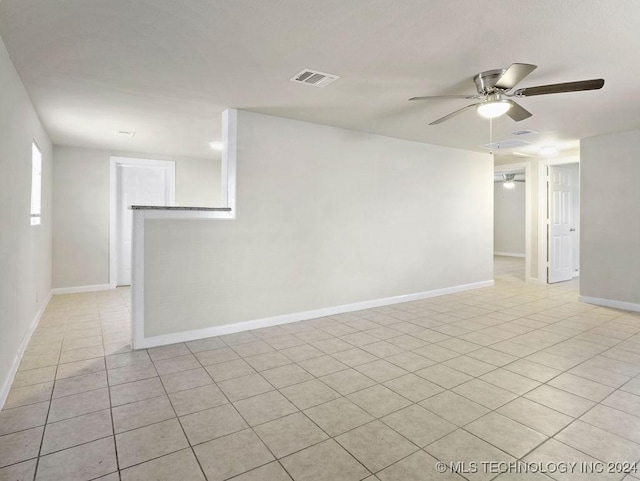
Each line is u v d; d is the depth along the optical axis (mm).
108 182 5559
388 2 1812
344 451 1770
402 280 4934
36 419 2033
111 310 4371
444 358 2941
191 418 2059
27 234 3141
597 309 4531
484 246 5988
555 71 2623
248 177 3637
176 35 2137
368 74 2689
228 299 3574
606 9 1858
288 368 2750
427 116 3771
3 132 2244
